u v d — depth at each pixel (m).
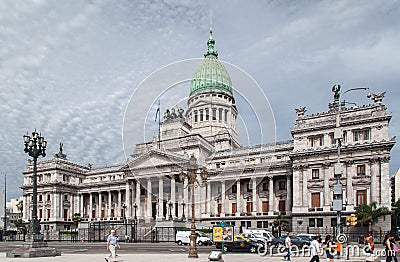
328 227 87.69
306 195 92.88
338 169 42.19
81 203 148.88
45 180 146.75
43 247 44.09
